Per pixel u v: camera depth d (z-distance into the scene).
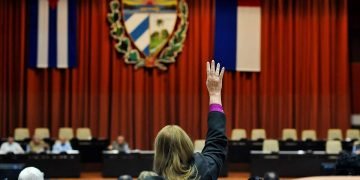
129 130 20.56
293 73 21.00
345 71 21.00
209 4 20.64
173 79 20.64
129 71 20.56
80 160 17.33
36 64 20.06
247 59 20.67
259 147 18.67
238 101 20.75
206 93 20.64
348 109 21.11
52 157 16.78
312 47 20.95
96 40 20.39
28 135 19.31
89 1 20.36
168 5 20.58
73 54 20.17
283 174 17.08
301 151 17.47
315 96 20.89
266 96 20.86
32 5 20.08
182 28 20.59
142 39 20.56
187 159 2.62
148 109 20.73
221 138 2.78
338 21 21.11
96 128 20.42
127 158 17.23
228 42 20.62
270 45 20.91
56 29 20.09
